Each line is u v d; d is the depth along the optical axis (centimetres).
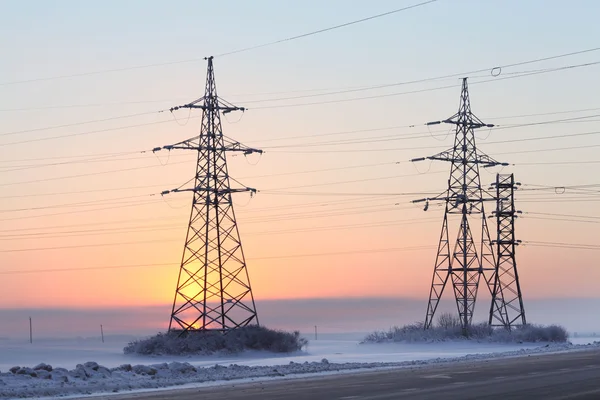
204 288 10469
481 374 5681
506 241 12219
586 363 6644
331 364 7062
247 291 10719
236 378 5738
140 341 10694
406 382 5125
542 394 4266
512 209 12194
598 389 4497
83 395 4634
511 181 12175
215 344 10256
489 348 10894
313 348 12056
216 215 10225
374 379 5434
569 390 4459
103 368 5991
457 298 12006
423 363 7138
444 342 11750
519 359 7444
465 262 11881
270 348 10544
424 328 12500
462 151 11700
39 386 4988
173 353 10069
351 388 4744
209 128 10206
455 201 11731
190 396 4394
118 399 4291
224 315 10612
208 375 6009
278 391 4612
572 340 14188
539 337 11781
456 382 5069
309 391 4584
